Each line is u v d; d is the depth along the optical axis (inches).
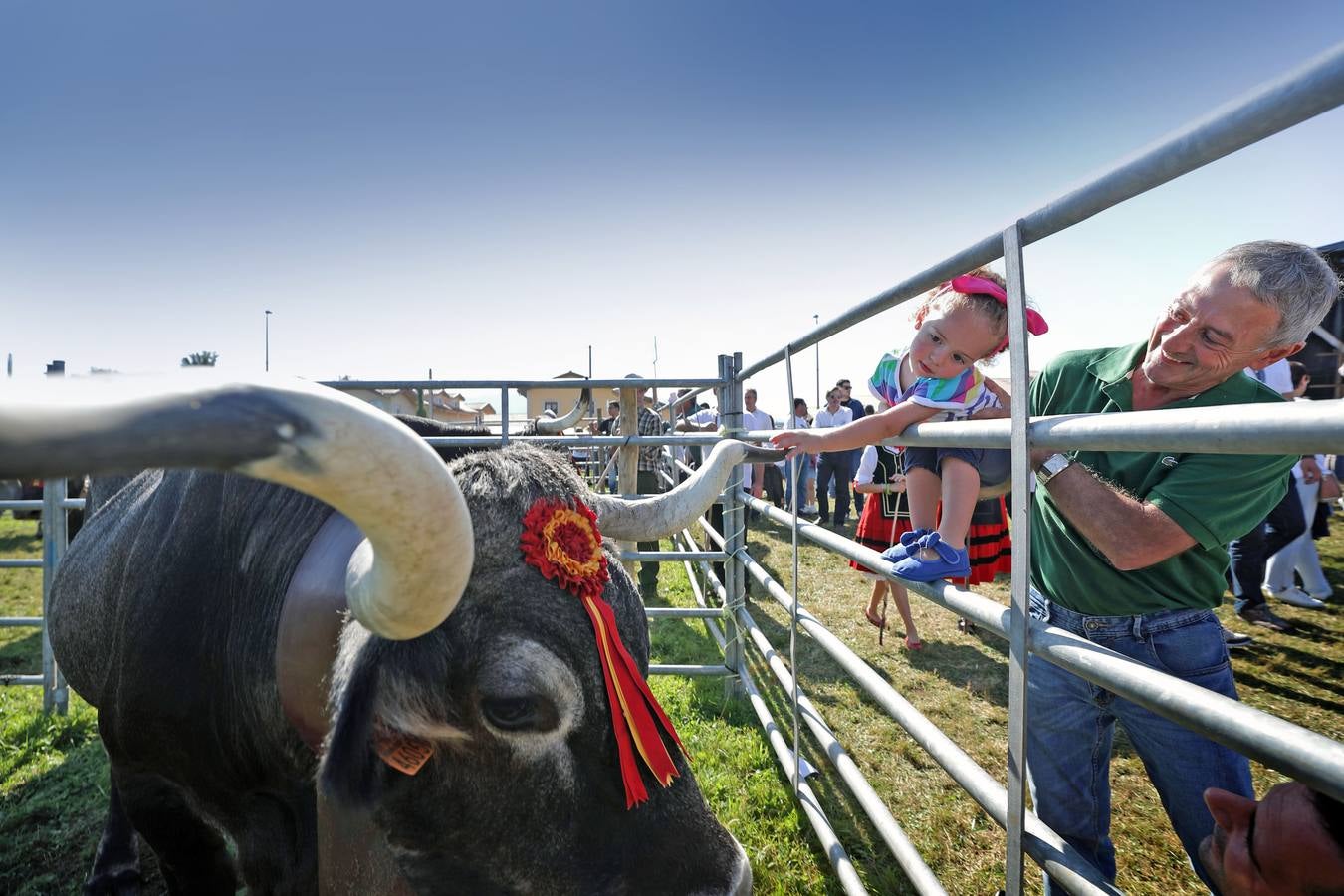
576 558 52.5
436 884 55.7
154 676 72.4
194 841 84.6
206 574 72.0
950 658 197.0
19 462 19.8
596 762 52.3
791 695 130.0
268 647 63.7
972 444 62.7
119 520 91.4
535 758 52.0
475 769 53.1
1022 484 53.6
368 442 28.6
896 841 85.4
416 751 50.7
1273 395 62.7
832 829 120.7
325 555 60.1
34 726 167.9
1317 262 52.9
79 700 185.3
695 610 178.9
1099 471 68.5
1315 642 187.5
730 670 178.4
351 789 45.8
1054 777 78.2
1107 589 70.4
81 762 153.3
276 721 64.1
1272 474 57.6
